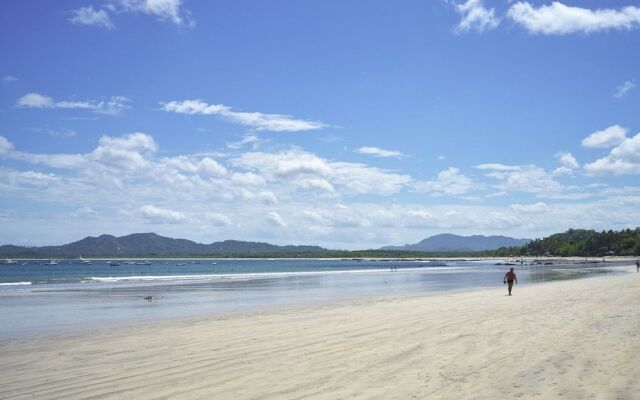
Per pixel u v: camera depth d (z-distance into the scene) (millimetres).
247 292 39125
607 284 34250
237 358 10891
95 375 9742
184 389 8352
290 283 53094
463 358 10086
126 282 56000
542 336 12320
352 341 12656
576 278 56750
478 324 14914
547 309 18547
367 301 27547
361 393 7770
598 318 15297
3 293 38438
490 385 7961
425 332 13711
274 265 174625
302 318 18953
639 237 194500
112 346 13469
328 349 11625
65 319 21688
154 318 21531
